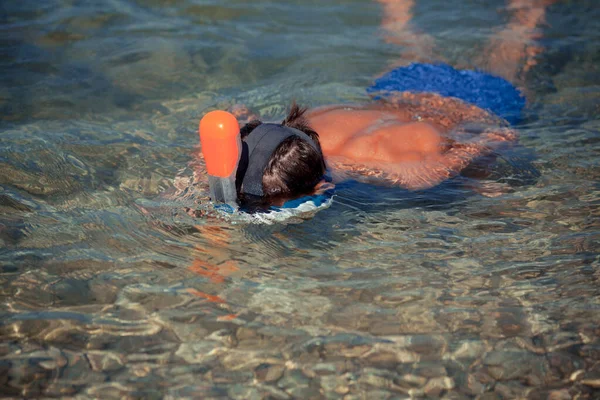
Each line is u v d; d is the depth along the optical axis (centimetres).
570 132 386
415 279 270
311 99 420
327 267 277
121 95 421
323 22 530
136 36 496
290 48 490
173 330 242
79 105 406
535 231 300
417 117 382
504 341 238
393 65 468
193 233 294
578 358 231
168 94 425
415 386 220
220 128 252
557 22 530
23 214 304
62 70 446
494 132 375
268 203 288
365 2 562
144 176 335
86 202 314
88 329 241
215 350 234
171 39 495
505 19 536
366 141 345
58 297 256
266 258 281
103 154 354
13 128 375
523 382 222
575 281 268
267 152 277
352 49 490
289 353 233
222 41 495
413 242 293
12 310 248
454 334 242
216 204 282
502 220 308
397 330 243
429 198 321
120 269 272
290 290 263
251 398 215
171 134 379
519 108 406
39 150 353
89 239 289
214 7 544
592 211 314
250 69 460
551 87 441
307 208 299
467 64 470
